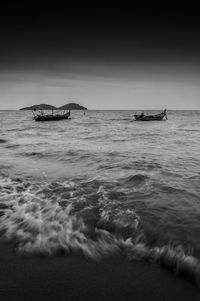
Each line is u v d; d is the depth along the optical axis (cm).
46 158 1375
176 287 366
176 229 509
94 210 614
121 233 508
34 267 410
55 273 396
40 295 352
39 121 6462
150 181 855
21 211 615
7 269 405
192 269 397
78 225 542
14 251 452
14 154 1524
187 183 836
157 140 2377
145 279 383
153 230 509
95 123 6041
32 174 1002
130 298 348
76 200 684
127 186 805
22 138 2627
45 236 499
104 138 2602
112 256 438
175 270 401
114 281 379
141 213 590
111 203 657
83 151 1595
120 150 1669
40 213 602
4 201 684
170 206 633
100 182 855
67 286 369
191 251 436
